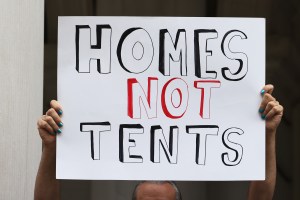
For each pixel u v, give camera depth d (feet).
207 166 16.79
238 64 16.85
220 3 28.25
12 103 21.03
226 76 16.85
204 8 28.25
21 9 21.29
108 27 16.81
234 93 16.84
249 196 17.51
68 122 16.72
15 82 21.11
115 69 16.83
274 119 16.78
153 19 16.84
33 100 21.45
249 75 16.84
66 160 16.70
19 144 21.09
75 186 27.58
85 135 16.75
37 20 21.67
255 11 28.43
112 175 16.72
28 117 21.33
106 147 16.75
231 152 16.79
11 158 20.89
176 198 17.03
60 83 16.76
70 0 27.04
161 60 16.85
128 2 27.71
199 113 16.84
